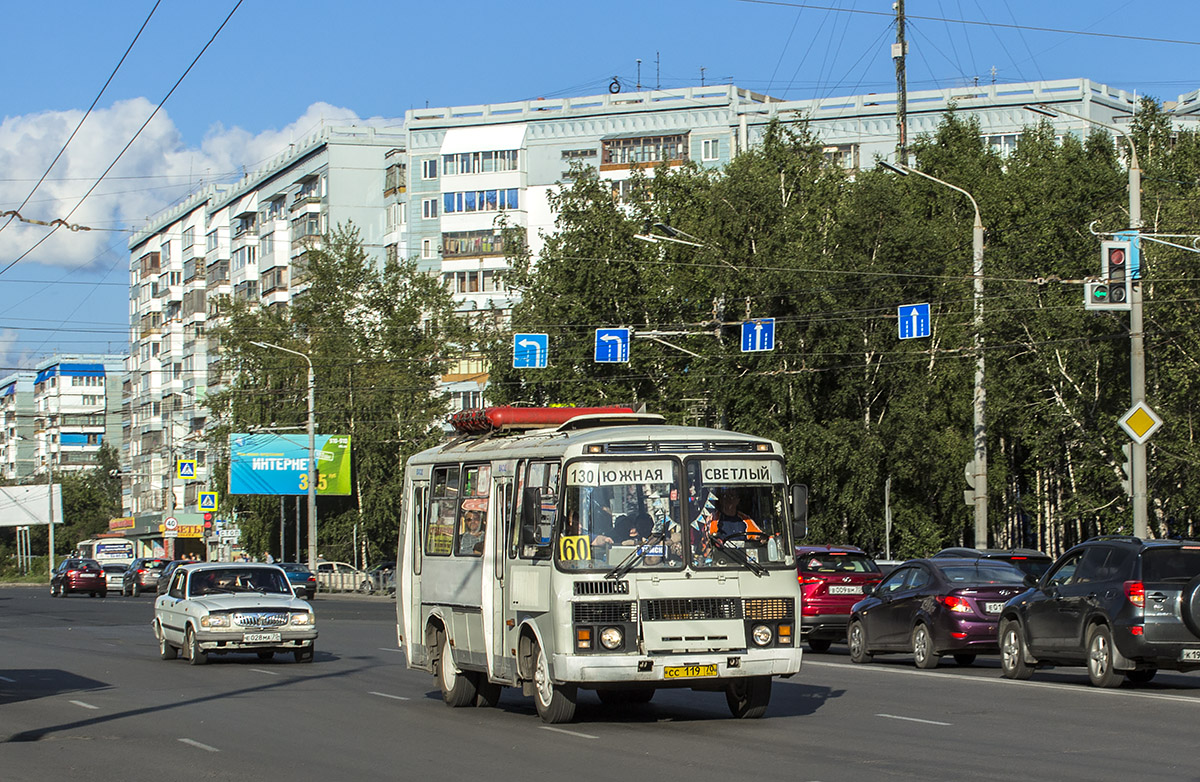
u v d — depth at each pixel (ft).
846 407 142.00
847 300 139.13
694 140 265.13
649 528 43.34
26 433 524.11
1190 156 160.76
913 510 142.41
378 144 303.89
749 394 140.87
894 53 184.24
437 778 34.88
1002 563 67.36
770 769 34.83
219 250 339.57
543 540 44.34
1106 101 250.98
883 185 143.84
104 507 429.38
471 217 275.80
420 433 227.20
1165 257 115.44
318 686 62.08
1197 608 50.72
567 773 35.01
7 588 290.76
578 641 42.39
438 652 54.34
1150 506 130.72
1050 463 142.10
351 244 241.96
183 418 351.87
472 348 231.91
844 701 51.08
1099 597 53.36
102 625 122.83
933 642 65.26
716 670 42.78
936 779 32.63
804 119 172.96
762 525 44.47
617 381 165.17
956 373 144.05
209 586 78.69
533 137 274.36
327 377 229.04
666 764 36.14
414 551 57.11
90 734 45.27
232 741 43.09
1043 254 132.98
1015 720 44.16
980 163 176.04
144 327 379.55
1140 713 45.29
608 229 167.53
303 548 251.80
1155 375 125.08
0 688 61.87
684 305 165.48
